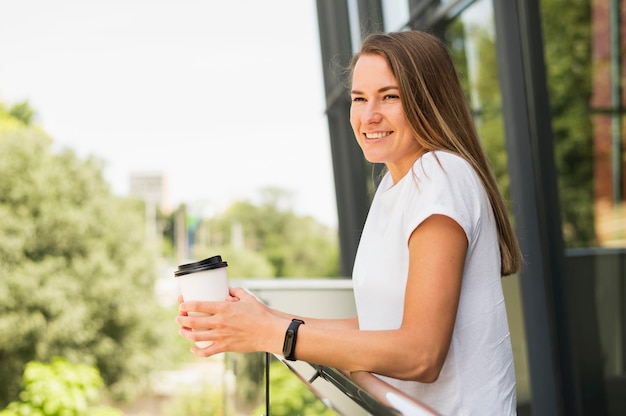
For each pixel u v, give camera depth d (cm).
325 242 3594
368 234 121
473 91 377
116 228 2147
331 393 101
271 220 3631
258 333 105
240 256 3269
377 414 82
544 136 313
